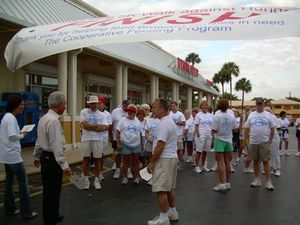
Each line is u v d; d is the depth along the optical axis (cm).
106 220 598
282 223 592
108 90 2548
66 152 1429
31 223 571
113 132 987
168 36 574
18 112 595
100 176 952
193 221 596
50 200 538
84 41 627
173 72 2867
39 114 1431
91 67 2150
